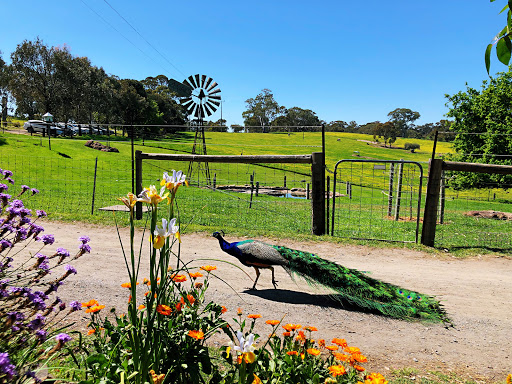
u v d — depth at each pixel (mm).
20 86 63031
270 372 2549
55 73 62969
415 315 5270
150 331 2211
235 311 5316
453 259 9031
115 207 13688
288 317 5254
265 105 133375
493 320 5539
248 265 5980
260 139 91062
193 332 2424
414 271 7938
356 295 5426
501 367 4285
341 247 9656
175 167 34250
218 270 7266
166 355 2477
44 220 10836
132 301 2209
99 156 33625
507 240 11453
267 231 10891
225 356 2750
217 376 2600
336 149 81750
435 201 9875
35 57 61656
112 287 5887
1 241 2627
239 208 16375
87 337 3955
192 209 14891
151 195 2154
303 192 27312
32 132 49094
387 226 13828
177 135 83188
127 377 2064
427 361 4332
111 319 4602
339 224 14133
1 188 3010
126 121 73188
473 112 35844
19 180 20125
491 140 33219
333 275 5512
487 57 2049
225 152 58250
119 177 25312
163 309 2320
